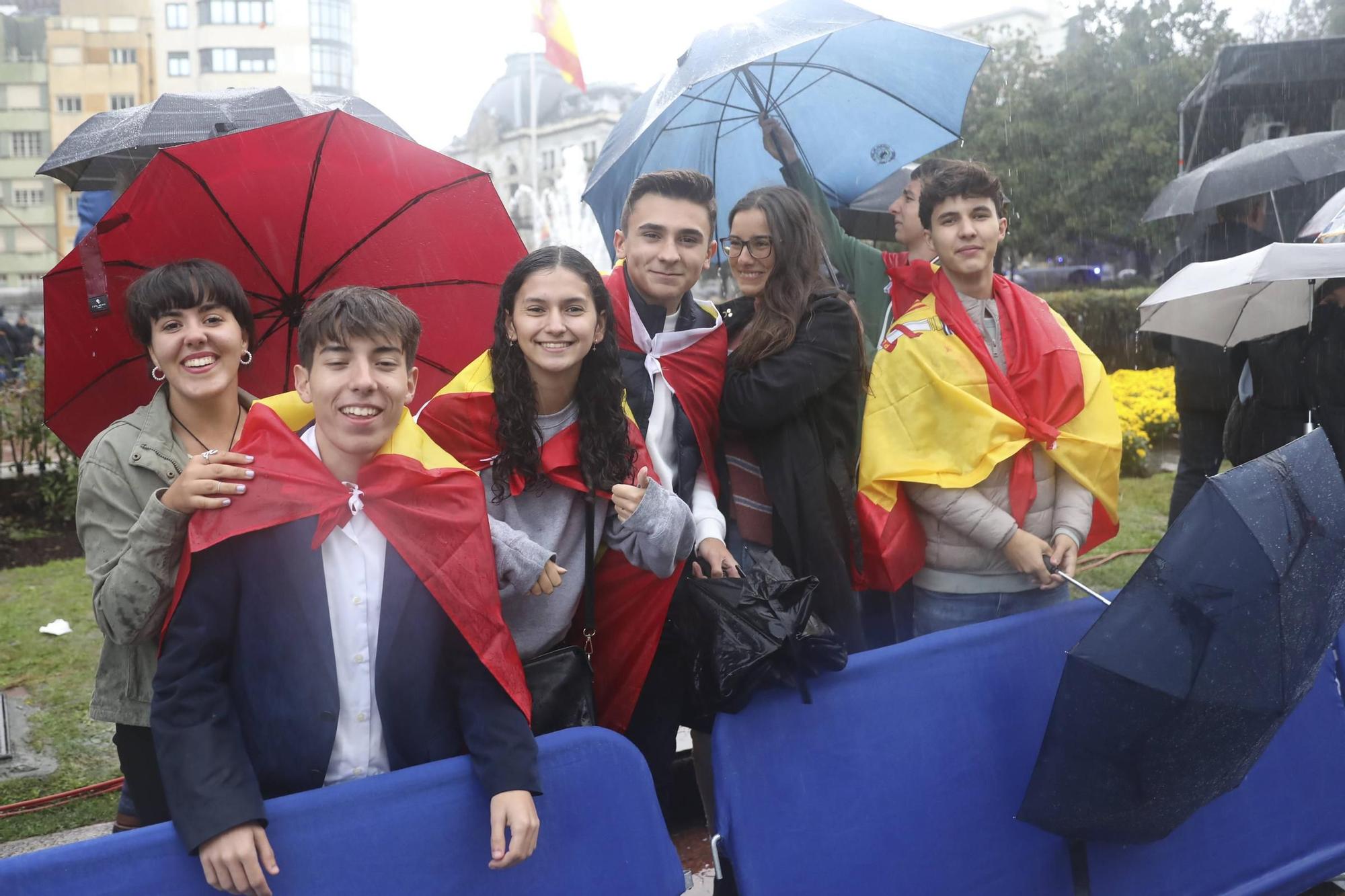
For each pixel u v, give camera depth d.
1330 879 2.95
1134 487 7.95
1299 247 3.00
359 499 1.89
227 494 1.82
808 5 3.26
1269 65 7.52
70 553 6.98
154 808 2.25
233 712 1.80
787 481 2.68
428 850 1.88
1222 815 2.71
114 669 2.22
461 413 2.25
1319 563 2.25
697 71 3.12
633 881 2.06
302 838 1.80
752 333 2.71
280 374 2.74
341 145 2.56
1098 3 22.14
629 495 2.18
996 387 2.78
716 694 2.24
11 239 63.56
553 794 2.02
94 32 65.25
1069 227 21.97
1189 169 8.13
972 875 2.45
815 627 2.31
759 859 2.22
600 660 2.42
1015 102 22.42
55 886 1.68
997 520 2.72
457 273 2.82
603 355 2.28
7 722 4.18
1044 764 2.38
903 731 2.44
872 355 3.40
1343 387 3.62
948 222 2.84
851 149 4.04
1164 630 2.18
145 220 2.48
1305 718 2.88
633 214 2.73
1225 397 4.69
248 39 69.25
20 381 7.85
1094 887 2.55
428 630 1.90
